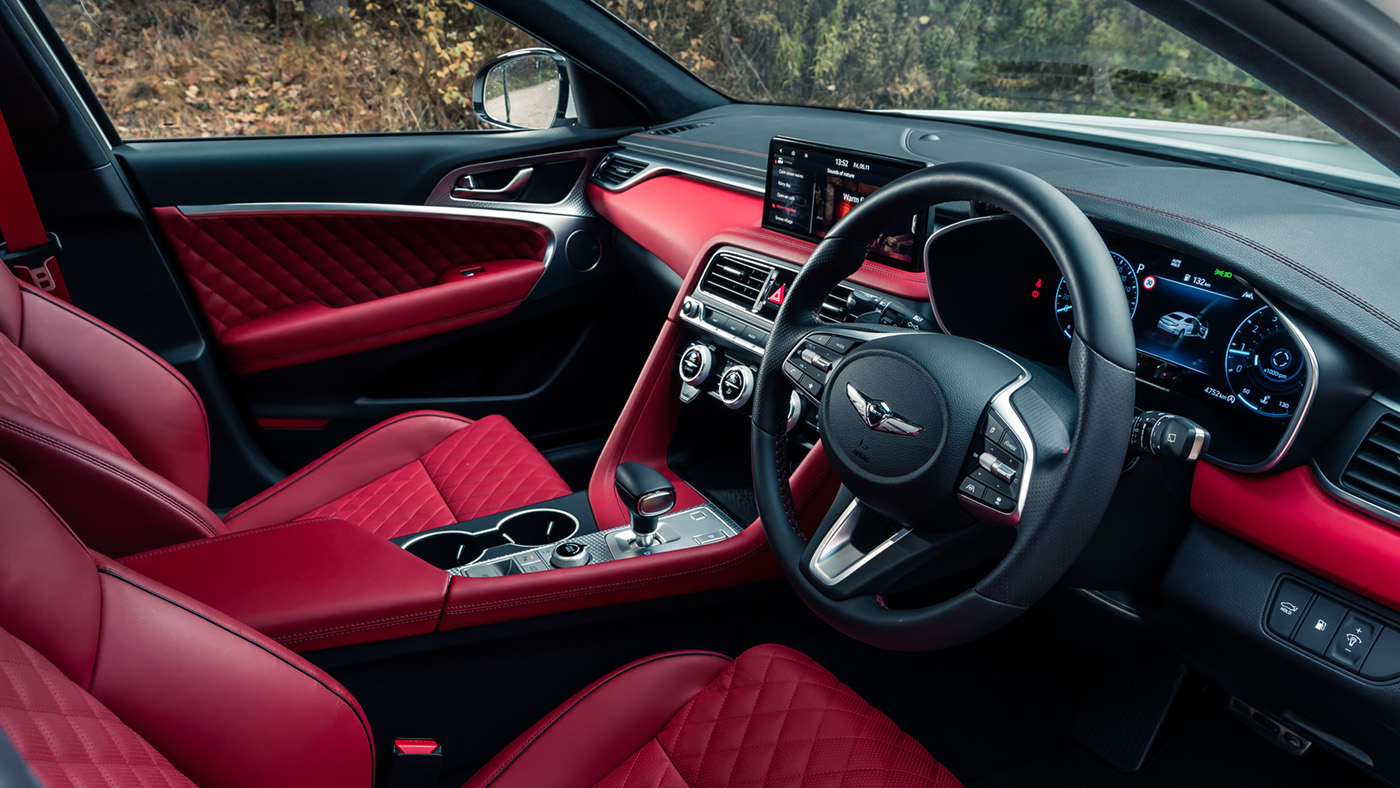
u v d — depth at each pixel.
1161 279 1.09
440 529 1.43
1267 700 1.20
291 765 0.75
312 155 1.94
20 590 0.60
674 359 1.74
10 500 0.63
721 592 1.37
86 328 1.32
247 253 1.96
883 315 1.33
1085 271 0.79
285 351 2.00
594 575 1.22
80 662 0.63
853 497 1.01
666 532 1.41
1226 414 1.07
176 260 1.91
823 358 1.00
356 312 2.03
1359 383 0.89
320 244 2.00
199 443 1.45
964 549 0.93
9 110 1.67
